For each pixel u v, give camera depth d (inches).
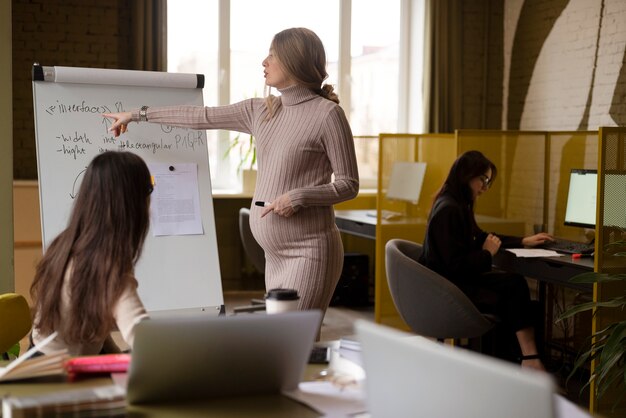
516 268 169.3
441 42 298.7
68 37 270.4
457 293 155.9
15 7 265.0
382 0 307.9
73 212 80.2
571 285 155.4
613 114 246.7
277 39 115.2
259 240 117.9
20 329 105.2
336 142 113.9
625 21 241.4
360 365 76.2
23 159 268.4
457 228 165.3
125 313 76.2
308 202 111.7
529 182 208.5
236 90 296.0
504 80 305.6
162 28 272.5
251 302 243.8
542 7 281.3
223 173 296.0
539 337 172.1
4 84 140.0
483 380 46.4
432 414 49.9
